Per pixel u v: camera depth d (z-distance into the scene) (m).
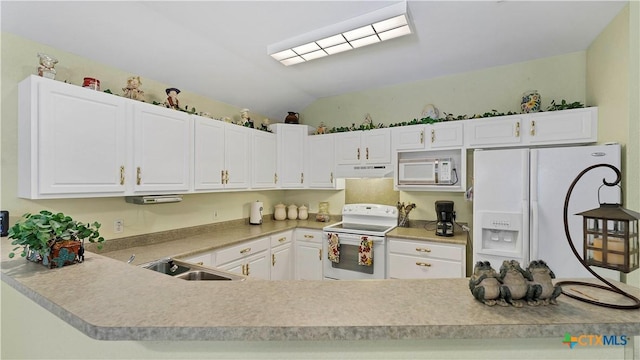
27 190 1.65
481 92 2.98
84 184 1.81
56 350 1.09
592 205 1.90
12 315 1.34
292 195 4.12
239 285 1.00
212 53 2.50
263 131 3.40
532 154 2.08
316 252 3.34
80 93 1.79
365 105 3.63
